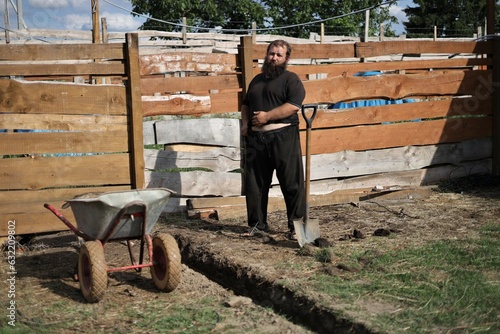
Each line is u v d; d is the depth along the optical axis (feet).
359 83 27.66
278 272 17.67
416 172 29.32
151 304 16.26
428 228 22.44
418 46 28.68
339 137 27.63
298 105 20.63
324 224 23.48
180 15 91.50
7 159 21.88
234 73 25.48
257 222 22.54
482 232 21.63
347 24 103.55
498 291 15.52
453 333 13.19
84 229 17.12
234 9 97.35
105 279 16.05
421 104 29.19
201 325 14.66
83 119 22.71
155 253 17.38
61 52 22.29
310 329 15.07
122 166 23.31
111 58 22.97
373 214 25.00
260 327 14.49
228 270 18.89
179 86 24.45
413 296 15.46
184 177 25.52
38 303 16.47
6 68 21.67
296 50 26.35
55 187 23.40
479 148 30.89
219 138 25.81
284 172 21.30
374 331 13.38
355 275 17.24
